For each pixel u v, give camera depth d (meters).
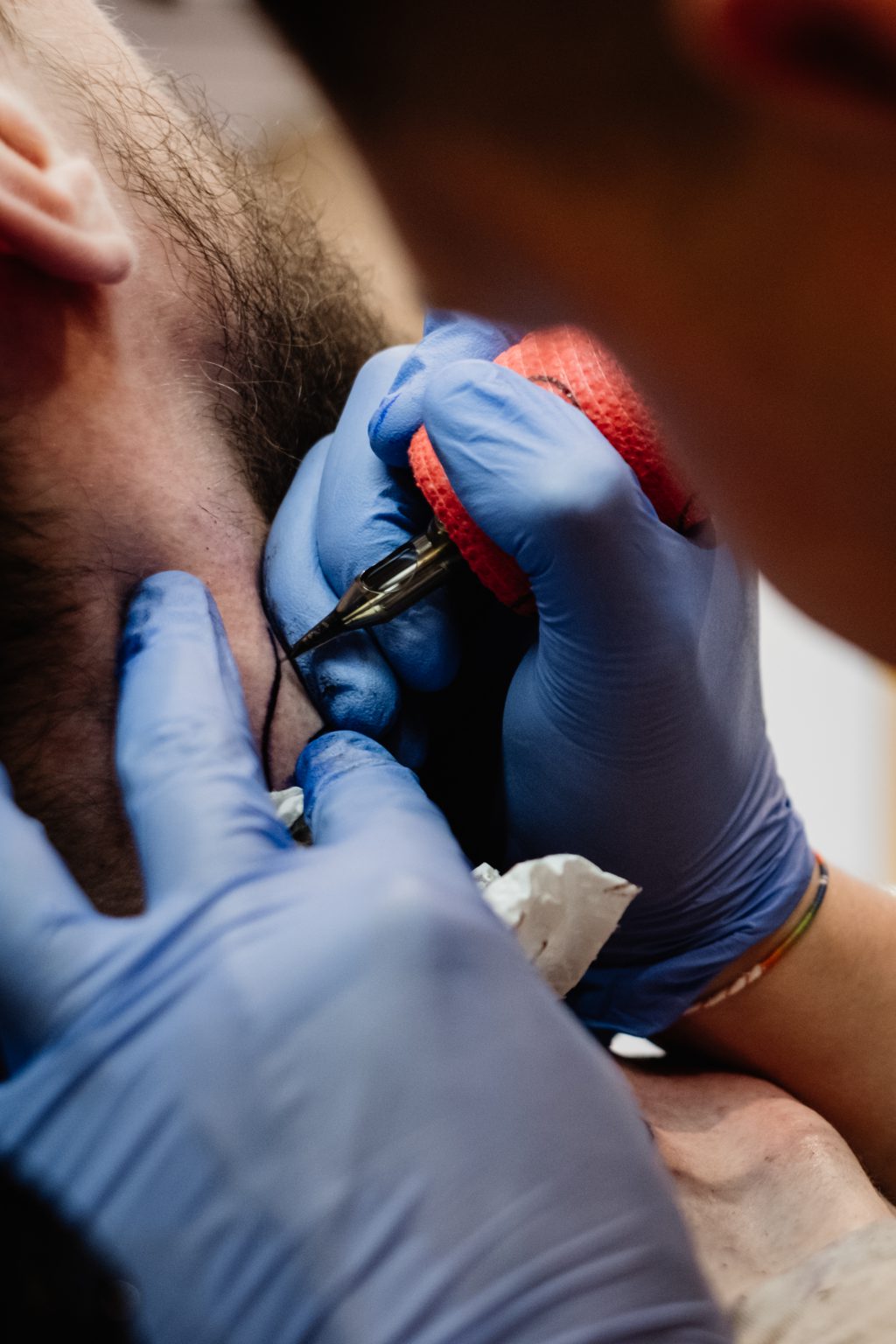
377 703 0.70
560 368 0.68
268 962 0.48
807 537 0.41
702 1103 0.83
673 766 0.70
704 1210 0.75
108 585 0.65
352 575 0.71
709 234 0.33
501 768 0.75
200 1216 0.45
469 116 0.32
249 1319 0.44
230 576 0.72
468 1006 0.48
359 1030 0.47
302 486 0.77
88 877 0.67
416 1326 0.44
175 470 0.69
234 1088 0.46
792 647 1.82
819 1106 0.86
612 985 0.81
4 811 0.54
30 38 0.68
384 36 0.32
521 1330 0.44
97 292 0.65
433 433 0.65
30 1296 0.39
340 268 0.85
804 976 0.82
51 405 0.63
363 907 0.49
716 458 0.41
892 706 1.80
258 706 0.72
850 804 1.80
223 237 0.74
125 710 0.60
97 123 0.69
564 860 0.63
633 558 0.63
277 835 0.57
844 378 0.34
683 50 0.29
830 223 0.31
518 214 0.35
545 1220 0.46
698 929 0.79
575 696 0.68
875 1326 0.57
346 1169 0.45
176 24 0.80
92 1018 0.48
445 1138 0.46
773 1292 0.63
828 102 0.28
